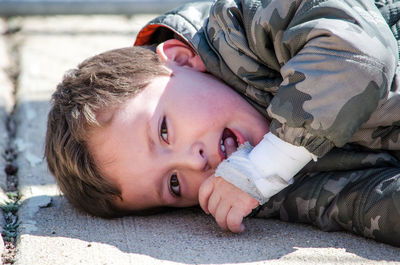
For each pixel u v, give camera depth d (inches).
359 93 104.7
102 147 117.7
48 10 281.6
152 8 282.0
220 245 108.5
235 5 125.4
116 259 103.0
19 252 107.9
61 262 102.6
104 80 122.9
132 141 116.6
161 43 137.6
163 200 121.3
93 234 115.2
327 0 111.1
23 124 179.6
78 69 133.7
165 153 116.8
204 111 119.7
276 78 122.3
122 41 255.9
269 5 118.5
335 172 120.6
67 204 131.4
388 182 109.3
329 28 106.7
